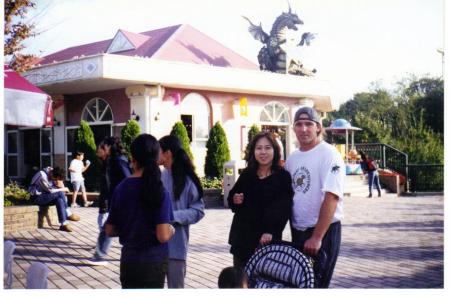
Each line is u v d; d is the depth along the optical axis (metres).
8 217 9.64
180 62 17.14
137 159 3.67
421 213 13.20
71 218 10.93
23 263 7.17
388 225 10.96
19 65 11.46
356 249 8.24
